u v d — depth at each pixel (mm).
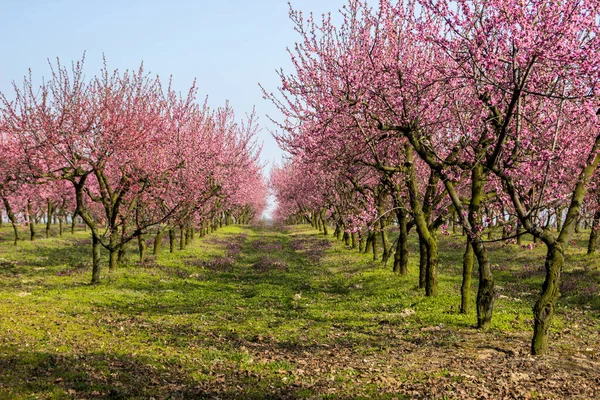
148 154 30844
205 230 71875
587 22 11398
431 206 24812
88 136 26781
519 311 20141
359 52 19469
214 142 41469
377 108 19641
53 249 48781
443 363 12469
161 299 23906
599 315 20188
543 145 15094
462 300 19438
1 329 14234
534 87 13781
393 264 33969
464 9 12562
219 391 10344
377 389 10414
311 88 21094
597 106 13141
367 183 33906
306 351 14391
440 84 18703
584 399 9430
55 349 12664
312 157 24578
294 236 83250
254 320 19562
